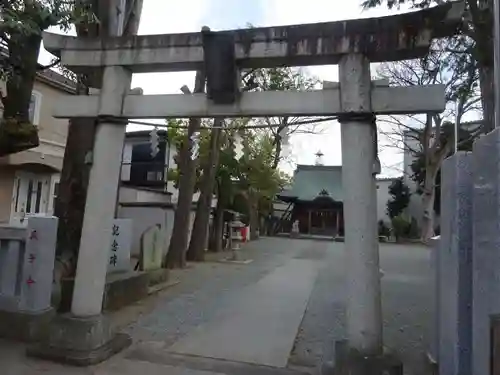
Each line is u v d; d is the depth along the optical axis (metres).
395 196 33.78
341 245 23.67
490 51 6.32
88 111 4.70
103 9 5.98
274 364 4.67
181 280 10.45
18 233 5.40
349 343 3.96
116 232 8.14
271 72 14.97
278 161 26.27
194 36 4.39
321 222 35.78
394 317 7.24
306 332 6.02
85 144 6.42
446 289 3.81
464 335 3.30
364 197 4.00
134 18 7.03
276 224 34.72
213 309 7.29
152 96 4.55
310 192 36.78
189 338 5.53
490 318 2.44
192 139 12.16
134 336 5.57
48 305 5.41
